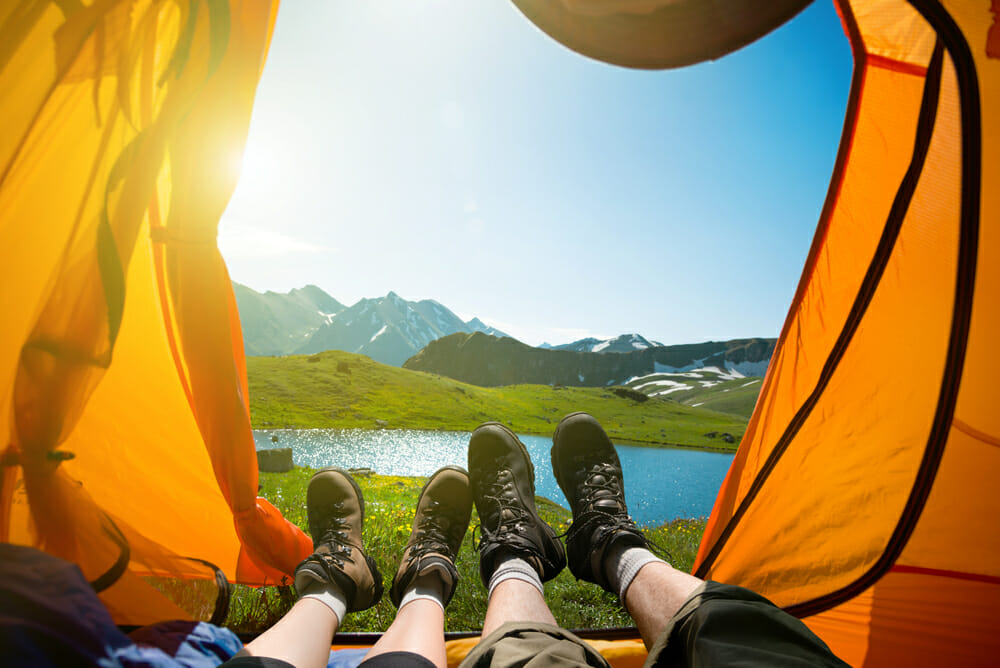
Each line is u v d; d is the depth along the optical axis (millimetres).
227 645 1710
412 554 2738
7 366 1479
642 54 1548
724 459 54594
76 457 2211
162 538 2609
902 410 2367
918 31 1839
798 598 2607
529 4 1533
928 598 2424
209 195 1766
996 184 1951
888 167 2129
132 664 1127
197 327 1916
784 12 1453
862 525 2521
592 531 2635
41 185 1399
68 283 1485
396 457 43500
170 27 1506
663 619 1736
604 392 130250
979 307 2131
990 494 2309
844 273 2338
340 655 2191
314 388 88500
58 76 1354
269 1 1637
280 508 6199
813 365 2484
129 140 1492
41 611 1019
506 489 3141
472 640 2502
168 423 2488
